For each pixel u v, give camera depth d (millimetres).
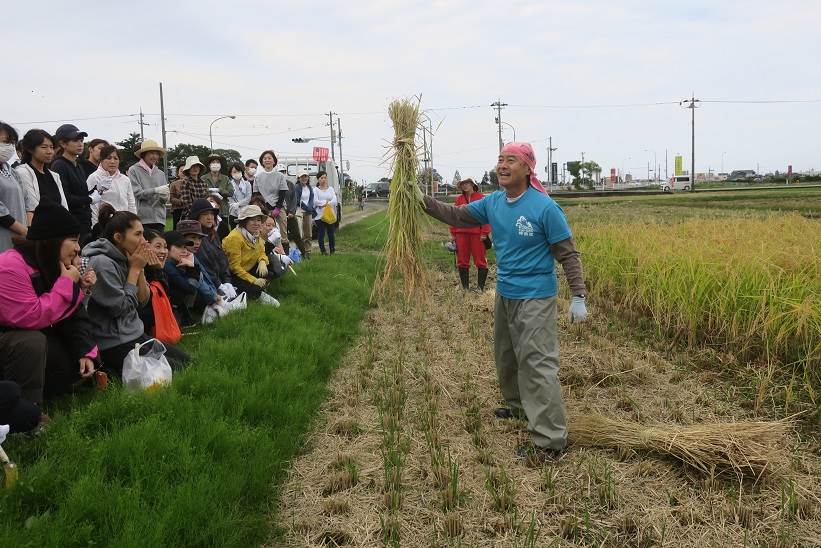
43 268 4242
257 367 5152
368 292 9344
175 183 9750
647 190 65562
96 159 7648
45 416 3965
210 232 7578
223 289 7250
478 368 5875
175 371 4895
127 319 4988
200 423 3863
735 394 5113
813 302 5645
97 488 3020
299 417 4426
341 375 5723
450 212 4621
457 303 9016
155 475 3238
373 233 20219
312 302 8219
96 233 6211
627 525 3223
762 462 3611
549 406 3947
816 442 4195
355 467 3732
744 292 6195
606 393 5188
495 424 4551
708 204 33281
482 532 3201
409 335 7270
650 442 3885
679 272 7016
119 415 3920
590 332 7102
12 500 2932
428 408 4809
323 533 3148
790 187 56156
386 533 3148
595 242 10570
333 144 55031
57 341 4430
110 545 2645
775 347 5645
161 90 39812
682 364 5941
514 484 3641
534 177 4133
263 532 3102
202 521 2971
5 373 3998
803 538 3105
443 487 3615
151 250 5223
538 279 4035
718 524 3236
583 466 3857
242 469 3484
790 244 8578
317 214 13906
